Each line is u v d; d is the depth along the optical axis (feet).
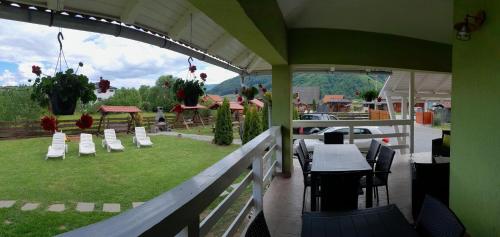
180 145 42.93
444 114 71.87
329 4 13.69
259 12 8.77
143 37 11.62
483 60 6.90
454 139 8.13
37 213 16.03
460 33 7.16
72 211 16.51
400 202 12.42
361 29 16.63
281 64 16.72
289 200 12.76
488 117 6.79
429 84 32.83
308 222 6.07
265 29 9.64
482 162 7.04
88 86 8.05
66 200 18.58
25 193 19.93
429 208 5.33
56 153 32.50
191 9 11.01
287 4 12.67
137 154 36.17
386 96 32.68
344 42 16.65
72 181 23.47
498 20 6.43
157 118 60.70
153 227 3.33
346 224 5.91
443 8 14.32
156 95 28.30
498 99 6.51
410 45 18.07
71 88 7.83
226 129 42.65
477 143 7.18
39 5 8.03
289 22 15.42
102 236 2.96
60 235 2.95
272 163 16.83
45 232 13.73
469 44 7.39
